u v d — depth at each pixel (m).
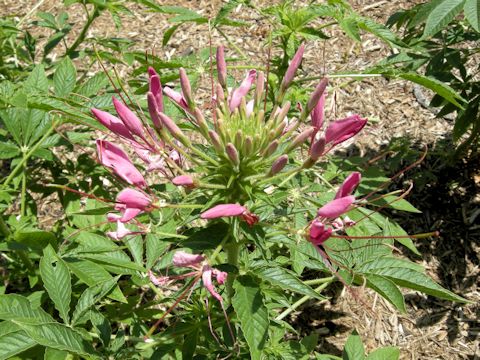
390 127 0.75
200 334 0.43
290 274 0.32
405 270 0.35
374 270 0.36
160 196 0.37
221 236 0.32
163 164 0.33
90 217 0.46
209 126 0.36
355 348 0.40
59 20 0.67
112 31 0.92
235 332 0.39
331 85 0.79
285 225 0.41
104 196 0.54
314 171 0.48
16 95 0.38
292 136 0.36
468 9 0.42
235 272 0.32
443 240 0.64
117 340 0.37
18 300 0.34
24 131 0.45
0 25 0.58
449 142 0.72
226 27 0.90
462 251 0.63
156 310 0.47
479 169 0.69
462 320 0.58
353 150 0.72
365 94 0.78
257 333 0.29
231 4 0.49
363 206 0.46
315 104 0.32
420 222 0.65
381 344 0.57
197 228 0.34
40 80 0.46
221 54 0.33
